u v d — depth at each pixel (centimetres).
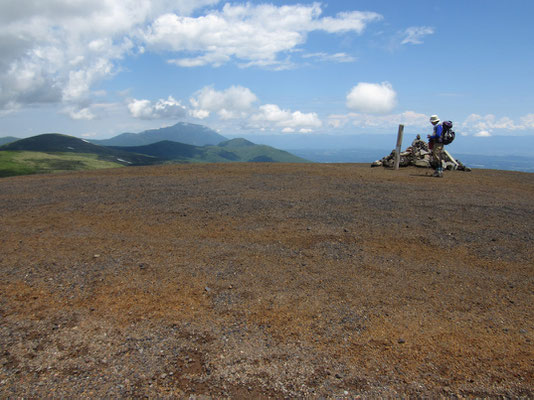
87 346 381
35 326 414
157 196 1109
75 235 727
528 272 551
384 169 1817
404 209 922
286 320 430
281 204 982
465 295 487
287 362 361
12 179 1667
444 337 399
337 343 389
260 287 505
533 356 369
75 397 314
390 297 482
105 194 1161
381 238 698
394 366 356
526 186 1312
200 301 468
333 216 855
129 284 510
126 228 773
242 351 376
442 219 827
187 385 330
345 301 471
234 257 608
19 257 607
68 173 1895
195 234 729
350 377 342
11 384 328
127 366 353
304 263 584
